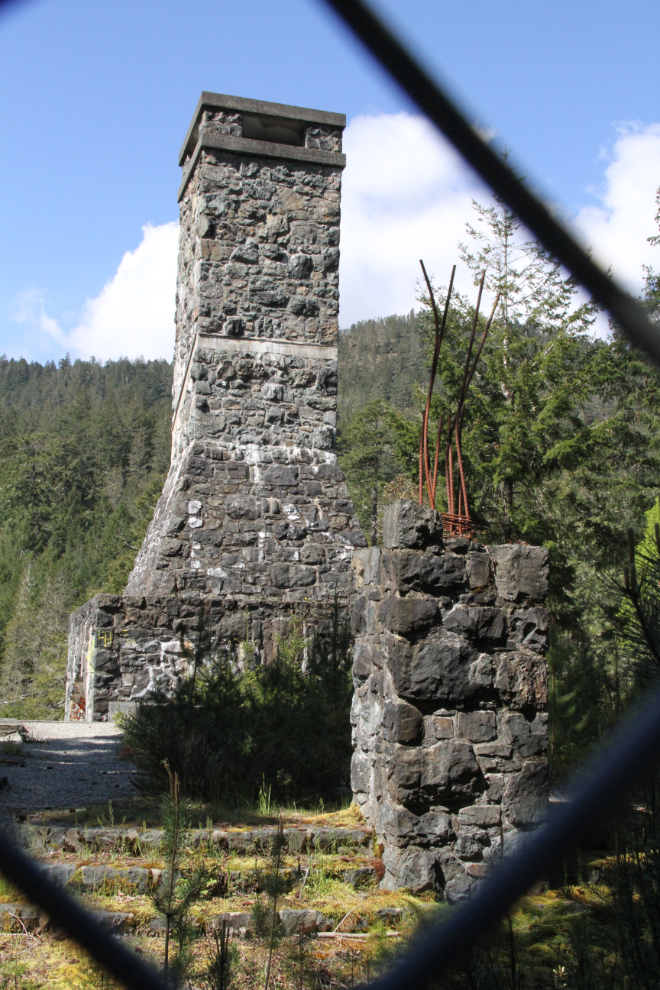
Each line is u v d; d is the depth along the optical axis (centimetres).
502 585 507
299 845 492
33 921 399
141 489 7669
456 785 475
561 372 1697
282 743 610
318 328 1257
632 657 319
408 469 1853
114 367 15625
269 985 355
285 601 1145
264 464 1207
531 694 494
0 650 3941
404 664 478
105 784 627
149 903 406
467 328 1764
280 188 1264
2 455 7319
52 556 5419
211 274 1230
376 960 367
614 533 1677
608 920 404
